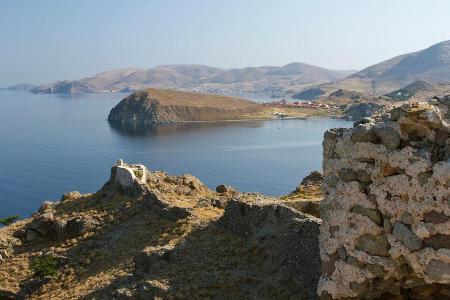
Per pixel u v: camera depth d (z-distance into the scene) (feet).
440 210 40.42
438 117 41.78
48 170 511.40
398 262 43.57
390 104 50.49
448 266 40.42
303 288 68.03
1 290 126.21
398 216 42.93
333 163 48.57
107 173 499.92
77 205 170.60
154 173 183.52
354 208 46.14
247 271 81.56
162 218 140.77
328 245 48.21
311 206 98.48
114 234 142.82
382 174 44.06
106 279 111.86
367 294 46.32
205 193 171.01
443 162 40.29
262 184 449.48
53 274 130.11
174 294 78.13
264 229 91.86
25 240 156.87
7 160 566.77
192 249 98.43
